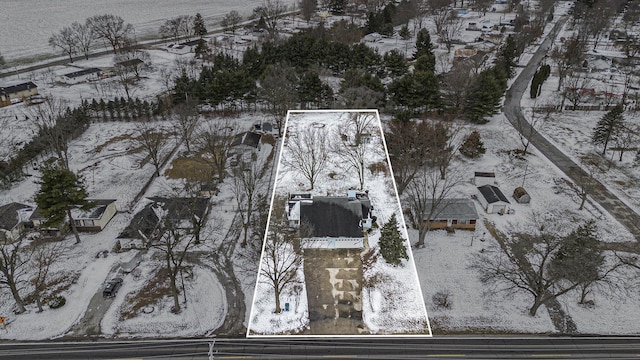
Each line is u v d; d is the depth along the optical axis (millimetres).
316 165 49531
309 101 72812
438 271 41188
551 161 60906
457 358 32156
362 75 74000
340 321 33062
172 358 32688
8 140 66188
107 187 55375
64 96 84688
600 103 79312
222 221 48938
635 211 50188
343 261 36312
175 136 68312
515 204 51562
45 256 41250
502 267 40906
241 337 34438
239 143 61719
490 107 69500
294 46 87500
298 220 38656
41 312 37125
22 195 53875
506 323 35844
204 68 80062
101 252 43969
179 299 38594
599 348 33594
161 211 47844
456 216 46500
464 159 61094
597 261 36000
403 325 32969
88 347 33938
